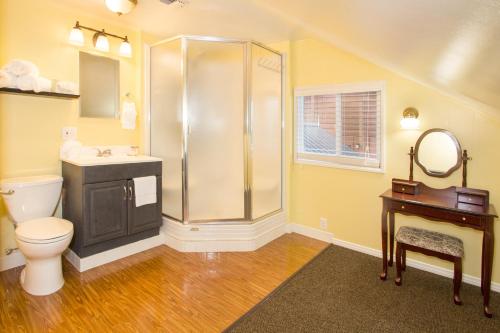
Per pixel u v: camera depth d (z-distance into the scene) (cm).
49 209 243
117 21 289
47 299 204
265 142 320
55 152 265
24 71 229
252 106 298
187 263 263
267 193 326
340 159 305
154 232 298
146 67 317
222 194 299
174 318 187
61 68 263
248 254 285
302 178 338
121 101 308
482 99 179
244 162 299
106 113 296
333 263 268
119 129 308
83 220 240
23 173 249
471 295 217
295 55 331
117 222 262
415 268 260
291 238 329
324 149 320
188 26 294
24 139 248
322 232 323
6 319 182
